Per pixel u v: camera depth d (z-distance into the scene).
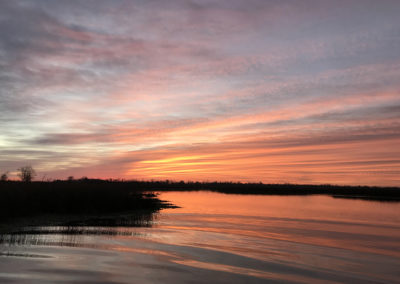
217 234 21.39
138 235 19.52
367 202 69.12
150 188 109.38
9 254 13.76
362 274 13.41
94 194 31.89
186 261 14.15
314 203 60.56
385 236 22.94
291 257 15.76
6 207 23.45
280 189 142.88
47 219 23.28
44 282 10.61
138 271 12.32
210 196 79.12
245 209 41.47
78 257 13.79
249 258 15.16
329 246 18.84
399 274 13.55
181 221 27.17
